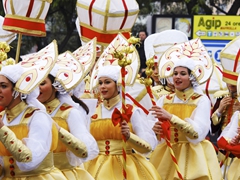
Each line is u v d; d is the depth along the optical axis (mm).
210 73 15695
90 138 12406
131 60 13297
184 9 30766
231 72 16328
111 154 14031
